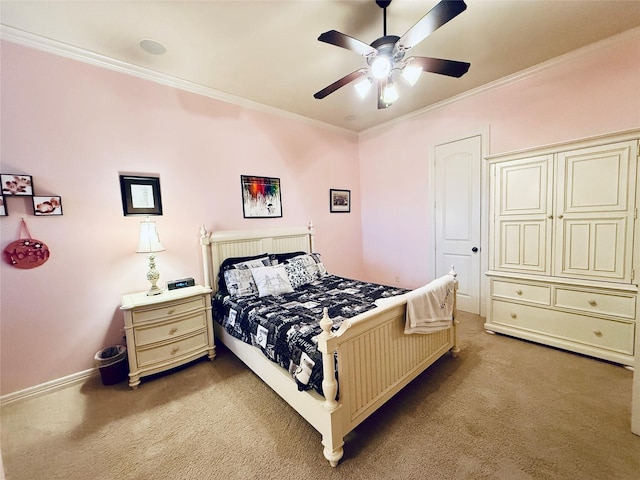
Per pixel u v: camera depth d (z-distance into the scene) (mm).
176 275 2797
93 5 1761
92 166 2318
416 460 1455
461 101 3377
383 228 4438
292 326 1834
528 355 2443
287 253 3535
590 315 2309
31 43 2043
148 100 2588
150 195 2615
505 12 1978
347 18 1969
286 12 1885
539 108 2795
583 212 2312
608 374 2107
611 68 2385
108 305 2420
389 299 1925
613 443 1498
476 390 1997
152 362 2262
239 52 2314
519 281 2684
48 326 2170
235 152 3188
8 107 1989
